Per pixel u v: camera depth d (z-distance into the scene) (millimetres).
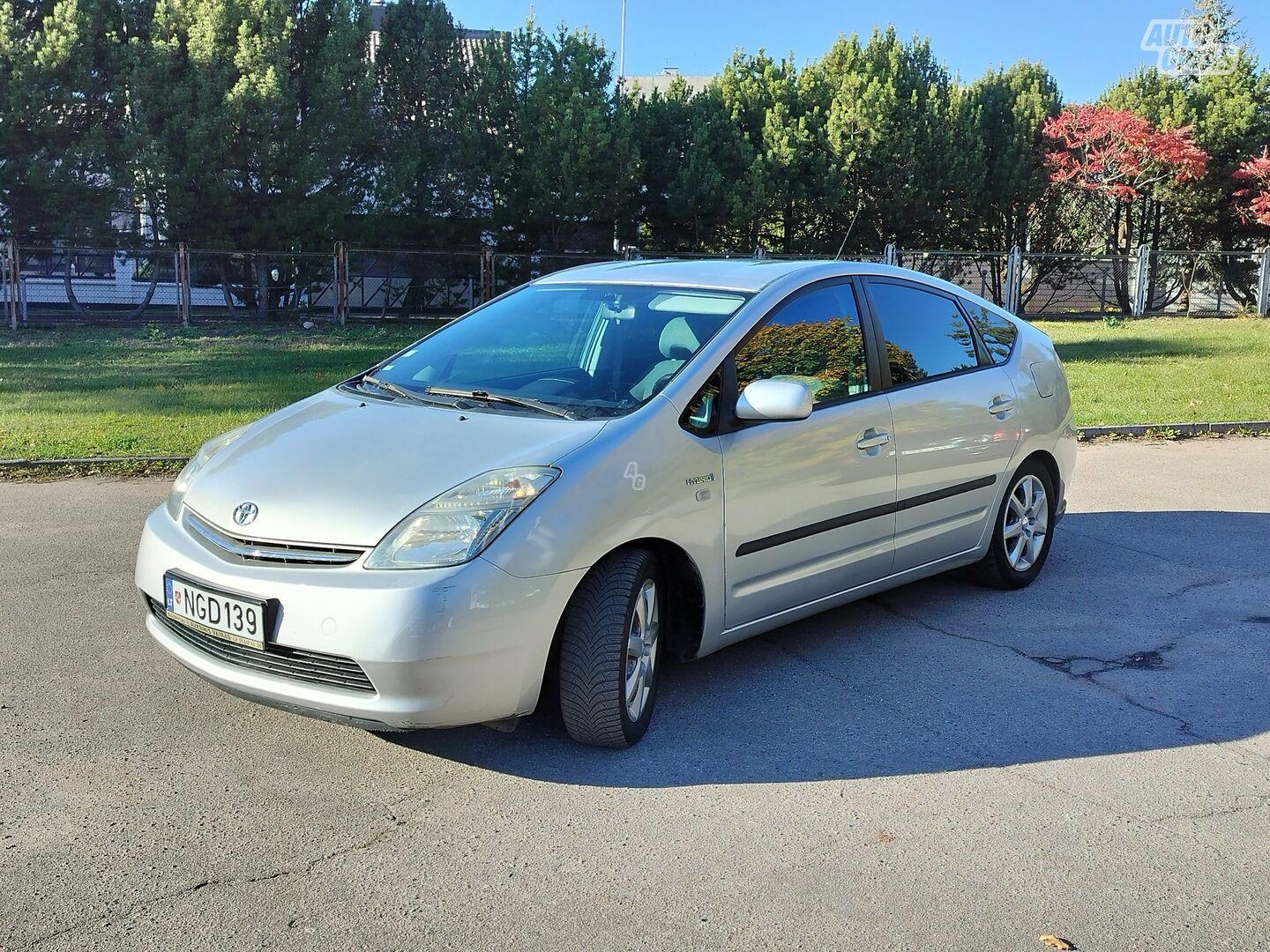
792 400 3932
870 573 4805
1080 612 5395
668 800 3434
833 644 4895
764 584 4242
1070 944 2715
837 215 23250
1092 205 27109
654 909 2846
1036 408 5703
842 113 22734
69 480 7848
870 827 3287
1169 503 7777
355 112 19719
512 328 4695
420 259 21281
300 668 3357
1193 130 25375
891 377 4859
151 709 4047
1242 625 5195
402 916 2797
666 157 22672
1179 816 3377
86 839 3146
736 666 4602
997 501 5500
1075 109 25969
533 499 3438
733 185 22094
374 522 3365
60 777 3518
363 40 20594
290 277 20078
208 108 18672
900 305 5090
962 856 3125
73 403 10672
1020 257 24047
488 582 3285
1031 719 4098
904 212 23750
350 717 3305
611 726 3658
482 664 3303
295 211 19328
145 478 7938
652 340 4273
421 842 3166
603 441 3664
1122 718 4117
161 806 3348
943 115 24250
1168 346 18125
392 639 3201
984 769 3688
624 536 3602
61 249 18141
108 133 18766
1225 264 25312
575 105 20828
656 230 23328
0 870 2977
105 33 18922
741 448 4047
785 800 3451
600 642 3582
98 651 4582
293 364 14008
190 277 19516
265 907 2828
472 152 20953
